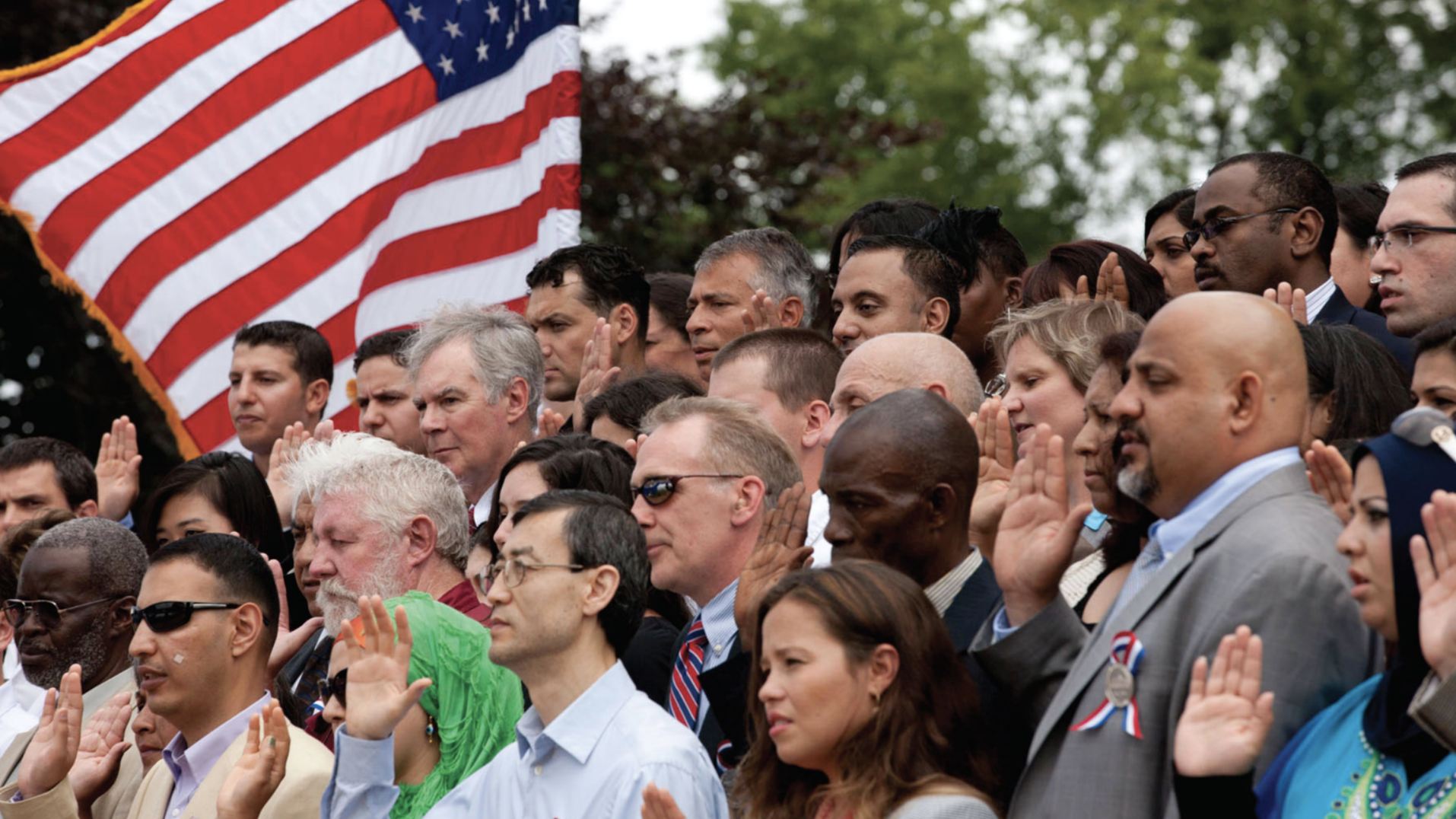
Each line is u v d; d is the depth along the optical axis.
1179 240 15.11
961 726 8.62
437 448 15.64
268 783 10.66
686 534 11.18
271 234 20.34
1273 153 13.08
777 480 11.30
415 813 10.70
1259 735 7.40
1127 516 9.27
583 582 9.79
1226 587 8.02
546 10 19.08
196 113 20.62
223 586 12.09
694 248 38.34
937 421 9.62
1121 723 8.09
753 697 9.02
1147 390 8.44
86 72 20.75
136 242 20.48
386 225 20.09
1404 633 7.46
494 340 15.78
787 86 41.91
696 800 9.35
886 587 8.67
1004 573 9.20
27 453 17.80
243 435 18.53
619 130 37.94
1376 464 7.59
